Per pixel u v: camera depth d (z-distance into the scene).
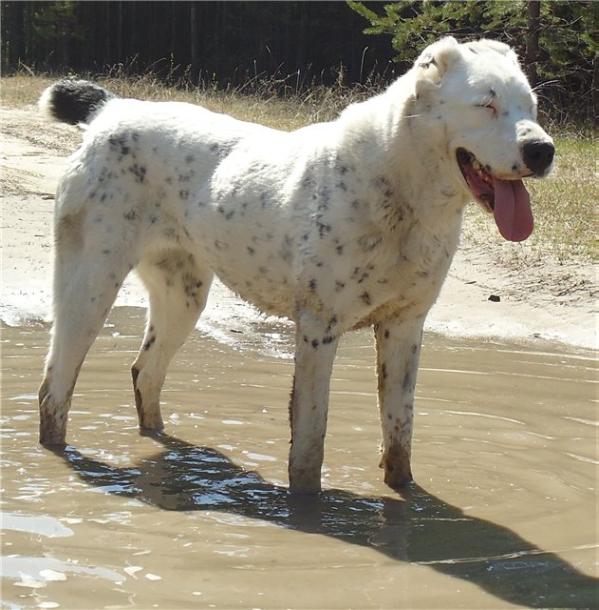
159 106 7.31
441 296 11.28
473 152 5.71
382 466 6.79
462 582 5.16
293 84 38.22
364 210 6.02
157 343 7.59
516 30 25.17
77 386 8.54
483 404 8.30
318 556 5.45
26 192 15.08
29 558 5.29
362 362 9.45
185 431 7.62
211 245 6.82
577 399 8.45
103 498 6.26
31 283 11.56
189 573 5.16
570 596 5.00
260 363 9.38
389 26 25.09
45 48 50.31
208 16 47.72
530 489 6.57
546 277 11.58
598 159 17.50
